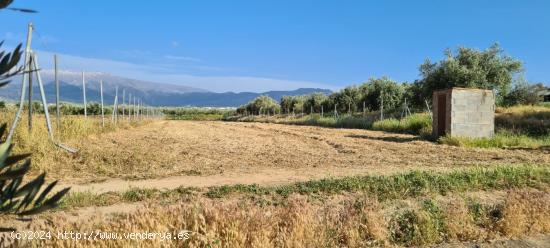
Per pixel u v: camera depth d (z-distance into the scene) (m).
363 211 5.74
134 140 17.88
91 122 19.14
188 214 4.97
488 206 6.79
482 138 18.78
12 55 1.62
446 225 5.79
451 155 14.70
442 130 20.95
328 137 22.67
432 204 6.10
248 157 13.85
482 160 13.50
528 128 22.80
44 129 12.56
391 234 5.56
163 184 8.86
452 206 6.25
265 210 5.71
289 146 17.95
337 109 51.56
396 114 36.88
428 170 10.32
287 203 6.64
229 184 8.80
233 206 5.32
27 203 1.89
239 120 72.00
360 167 11.73
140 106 46.25
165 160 12.18
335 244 5.20
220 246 4.43
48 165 10.15
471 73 30.56
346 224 5.41
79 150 11.84
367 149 16.55
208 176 10.05
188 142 18.59
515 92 32.91
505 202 6.55
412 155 14.66
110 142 16.03
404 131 27.67
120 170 10.50
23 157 1.68
